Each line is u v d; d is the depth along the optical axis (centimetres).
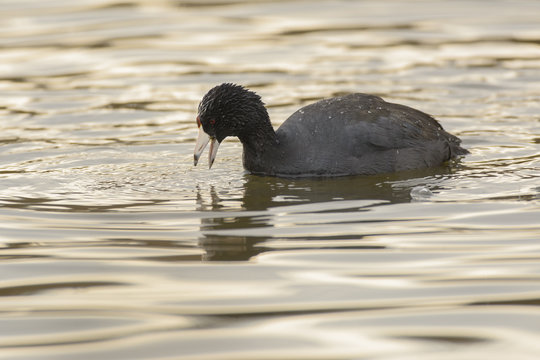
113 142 1559
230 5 2612
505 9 2506
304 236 1045
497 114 1688
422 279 884
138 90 1878
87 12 2519
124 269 934
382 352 718
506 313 791
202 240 1036
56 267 944
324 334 754
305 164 1360
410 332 756
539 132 1577
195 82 1925
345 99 1427
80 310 818
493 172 1346
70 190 1278
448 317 786
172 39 2253
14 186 1300
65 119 1700
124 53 2138
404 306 814
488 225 1069
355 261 946
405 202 1194
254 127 1370
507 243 995
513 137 1552
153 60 2086
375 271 912
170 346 734
